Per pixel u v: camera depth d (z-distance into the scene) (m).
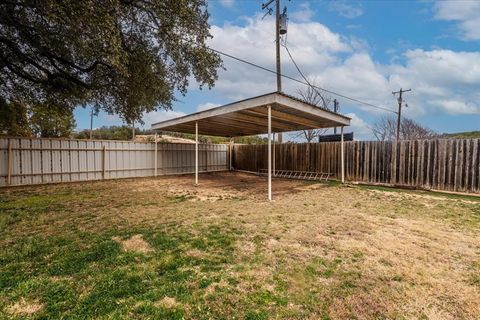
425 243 3.49
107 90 7.30
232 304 2.09
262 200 6.69
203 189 8.70
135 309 2.00
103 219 4.69
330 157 11.00
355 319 1.95
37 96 8.34
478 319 1.97
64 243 3.42
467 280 2.53
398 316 1.99
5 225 4.28
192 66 6.60
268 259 2.95
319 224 4.35
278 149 13.23
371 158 9.65
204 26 6.29
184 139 27.09
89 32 4.40
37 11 4.48
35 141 9.34
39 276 2.52
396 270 2.72
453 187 7.68
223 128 12.05
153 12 5.46
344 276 2.58
